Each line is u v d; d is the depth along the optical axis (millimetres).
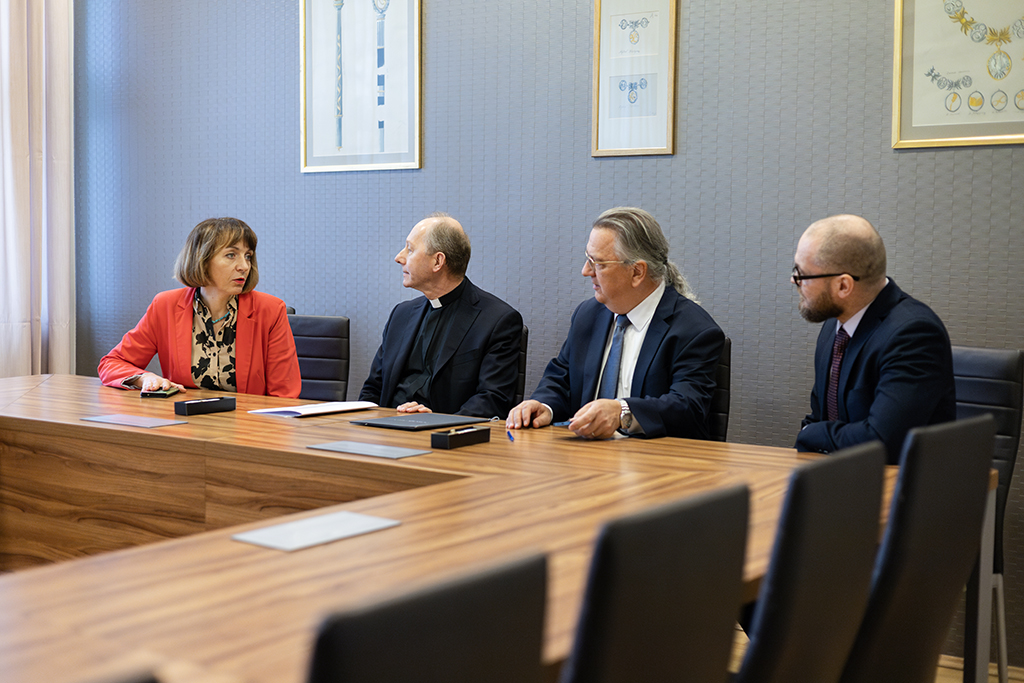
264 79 4312
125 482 2266
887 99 3090
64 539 2387
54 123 4562
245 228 3145
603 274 2576
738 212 3342
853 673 1321
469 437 2119
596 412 2209
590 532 1288
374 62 4043
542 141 3695
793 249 3256
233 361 3203
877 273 2174
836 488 1066
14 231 4406
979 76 2957
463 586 631
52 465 2398
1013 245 2924
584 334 2793
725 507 885
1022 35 2896
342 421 2465
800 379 3262
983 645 1965
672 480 1704
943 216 3016
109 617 897
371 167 4074
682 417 2357
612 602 748
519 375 3211
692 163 3414
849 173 3156
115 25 4656
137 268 4680
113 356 3213
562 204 3666
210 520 2123
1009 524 2926
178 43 4512
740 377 3359
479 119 3824
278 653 811
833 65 3168
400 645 585
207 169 4480
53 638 835
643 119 3492
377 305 4109
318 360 3646
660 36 3447
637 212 2607
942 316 3031
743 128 3322
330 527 1292
